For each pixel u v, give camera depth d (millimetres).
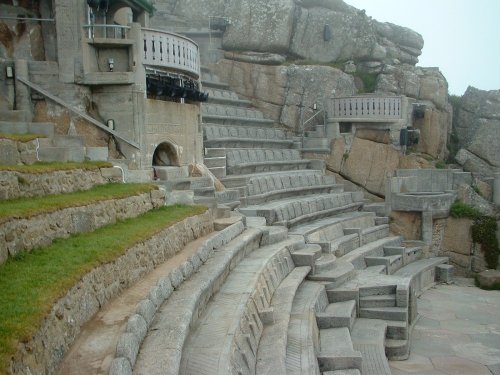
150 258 9625
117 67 14555
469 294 19656
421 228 23109
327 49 28547
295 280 13195
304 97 26859
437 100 27766
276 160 23375
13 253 7172
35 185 9609
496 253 22328
